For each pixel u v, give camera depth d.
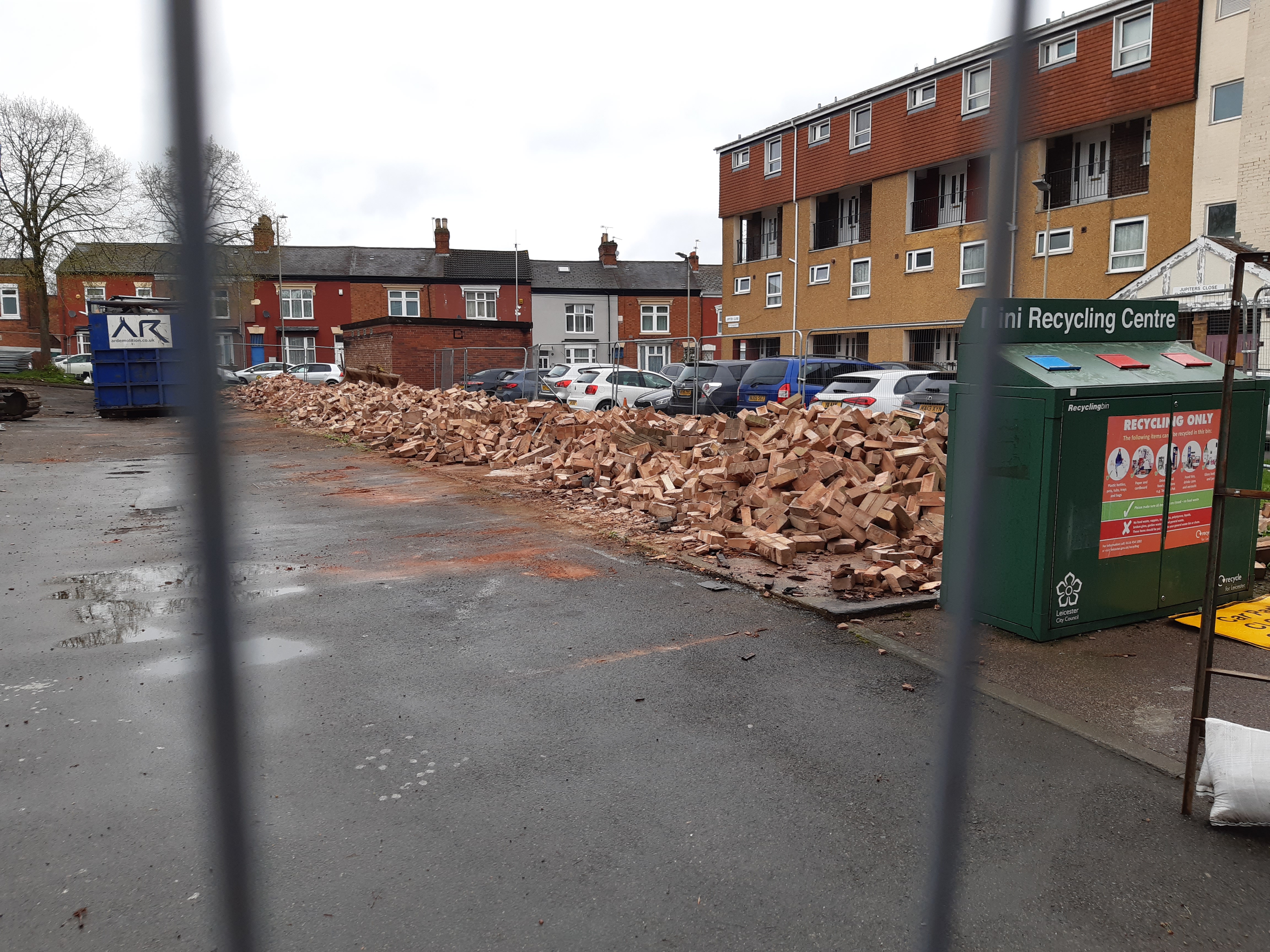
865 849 3.03
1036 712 4.12
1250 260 3.03
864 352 34.28
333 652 5.08
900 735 3.92
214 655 1.48
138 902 2.73
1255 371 11.18
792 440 9.94
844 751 3.77
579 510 9.66
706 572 6.81
